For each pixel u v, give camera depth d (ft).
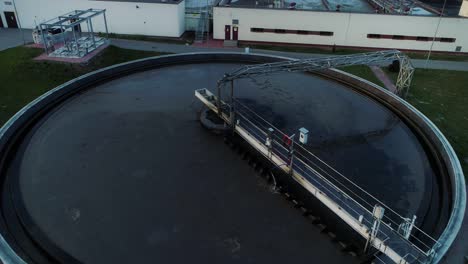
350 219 34.58
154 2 132.98
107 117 55.01
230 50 128.16
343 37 134.10
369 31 131.95
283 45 136.98
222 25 134.62
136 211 37.68
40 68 98.27
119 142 48.93
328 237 35.29
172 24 136.56
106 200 39.09
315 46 136.67
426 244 35.12
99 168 44.01
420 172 45.83
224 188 41.04
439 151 49.67
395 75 110.01
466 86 104.01
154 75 71.05
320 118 57.06
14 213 37.96
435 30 128.98
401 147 50.78
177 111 57.00
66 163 44.88
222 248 33.81
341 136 52.47
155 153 46.78
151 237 34.73
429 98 94.58
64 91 61.16
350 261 33.09
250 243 34.42
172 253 33.17
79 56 103.60
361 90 67.67
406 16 126.93
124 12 135.44
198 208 38.22
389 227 33.06
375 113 59.93
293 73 73.72
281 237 35.12
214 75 71.87
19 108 82.74
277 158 42.86
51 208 38.11
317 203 38.78
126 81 67.97
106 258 32.71
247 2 143.54
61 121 53.88
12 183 41.83
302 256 33.40
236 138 49.90
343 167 45.55
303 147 48.60
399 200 40.78
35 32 117.70
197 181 42.01
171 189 40.73
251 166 44.65
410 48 133.90
